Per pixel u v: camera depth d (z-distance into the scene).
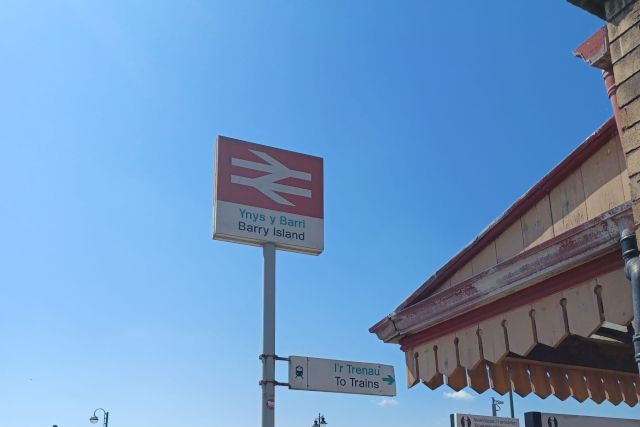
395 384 7.17
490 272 5.71
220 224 6.92
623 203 4.56
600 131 5.26
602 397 7.83
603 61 4.95
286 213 7.32
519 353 5.55
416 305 6.68
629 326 6.71
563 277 5.22
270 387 6.55
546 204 5.75
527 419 7.12
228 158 7.18
